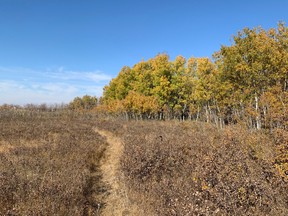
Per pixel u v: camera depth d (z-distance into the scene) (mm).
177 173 8703
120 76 48875
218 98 19328
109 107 44281
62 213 6090
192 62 37562
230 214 5598
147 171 8820
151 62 46750
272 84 13805
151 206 6812
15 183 7031
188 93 37531
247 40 14828
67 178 7961
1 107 45406
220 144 9000
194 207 5484
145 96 40625
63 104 68250
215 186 6312
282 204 5742
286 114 7785
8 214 5539
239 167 6840
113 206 7430
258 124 10930
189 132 17078
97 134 19906
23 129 18188
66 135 17266
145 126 26094
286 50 14102
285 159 6594
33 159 9938
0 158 9859
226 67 16562
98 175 10242
